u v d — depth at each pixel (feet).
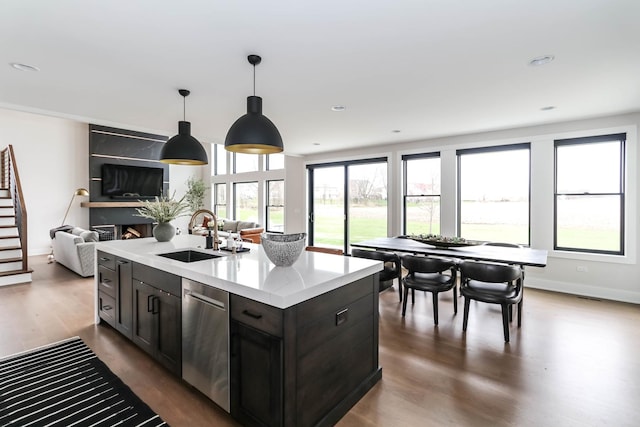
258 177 30.35
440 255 11.91
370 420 6.24
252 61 8.23
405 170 19.95
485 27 6.77
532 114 13.46
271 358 5.31
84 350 9.00
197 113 13.16
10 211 19.94
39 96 11.09
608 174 14.12
